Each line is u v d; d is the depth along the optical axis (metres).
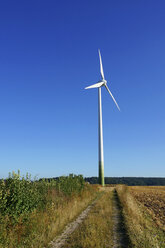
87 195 30.86
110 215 18.50
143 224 15.46
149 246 10.21
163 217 21.88
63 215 15.80
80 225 14.65
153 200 38.06
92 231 12.30
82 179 34.31
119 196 34.34
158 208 28.48
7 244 9.73
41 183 17.91
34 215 13.59
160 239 11.88
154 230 14.38
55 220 14.53
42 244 10.55
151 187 82.56
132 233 12.45
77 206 20.34
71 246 10.52
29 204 13.27
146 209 25.78
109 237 12.07
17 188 12.38
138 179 158.50
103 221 15.46
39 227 12.46
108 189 56.28
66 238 11.88
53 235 11.99
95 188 47.88
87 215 18.38
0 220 10.35
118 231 13.57
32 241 10.50
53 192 19.42
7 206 11.60
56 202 18.30
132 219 16.22
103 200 28.98
